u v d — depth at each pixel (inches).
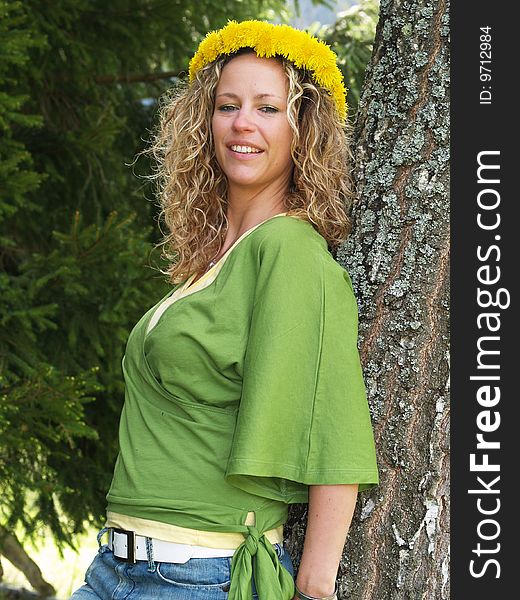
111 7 184.5
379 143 81.1
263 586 67.8
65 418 149.1
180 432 70.7
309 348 68.2
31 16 163.0
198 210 84.1
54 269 159.2
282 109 75.0
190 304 70.7
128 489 71.6
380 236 79.8
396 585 77.7
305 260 69.2
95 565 76.4
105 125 175.2
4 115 157.8
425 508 77.2
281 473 67.5
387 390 78.3
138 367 73.7
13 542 191.3
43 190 183.6
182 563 69.1
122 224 158.4
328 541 67.9
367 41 184.2
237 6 202.5
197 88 81.7
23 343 161.5
